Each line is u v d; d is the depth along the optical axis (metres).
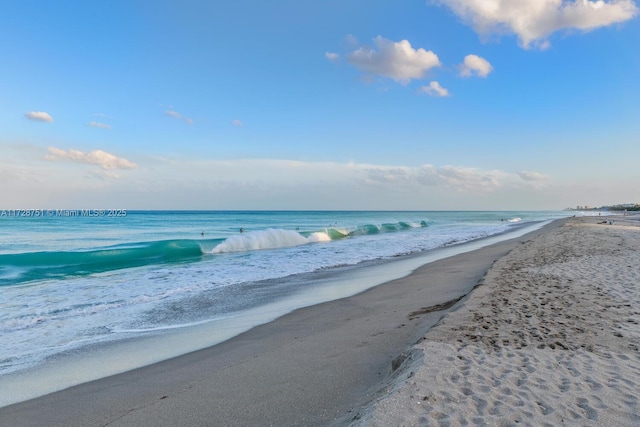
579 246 18.30
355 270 15.10
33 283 12.69
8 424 4.19
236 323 8.24
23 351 6.67
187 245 21.34
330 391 4.47
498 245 23.12
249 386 4.75
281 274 14.34
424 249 22.70
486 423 3.19
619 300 7.96
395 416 3.25
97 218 58.88
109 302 10.14
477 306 7.29
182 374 5.40
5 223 41.53
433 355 4.67
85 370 5.80
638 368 4.51
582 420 3.32
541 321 6.39
